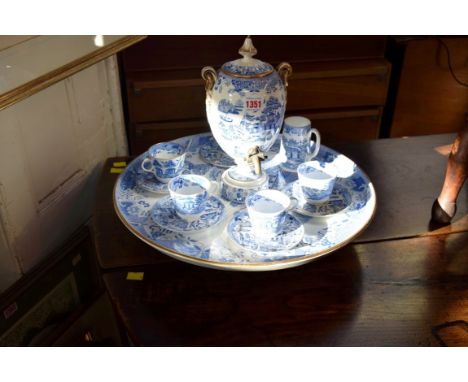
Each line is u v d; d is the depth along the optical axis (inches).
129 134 60.9
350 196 35.8
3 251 36.0
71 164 42.1
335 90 60.7
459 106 64.5
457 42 60.1
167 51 56.9
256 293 30.3
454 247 33.9
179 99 57.6
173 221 33.1
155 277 31.3
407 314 28.9
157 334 27.6
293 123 39.1
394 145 47.1
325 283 31.0
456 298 30.0
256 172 33.2
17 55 28.5
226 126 32.6
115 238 34.6
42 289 37.9
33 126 36.3
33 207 37.9
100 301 43.6
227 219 34.0
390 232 35.4
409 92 63.9
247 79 31.6
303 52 60.1
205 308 29.2
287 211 31.4
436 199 36.9
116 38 35.4
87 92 42.7
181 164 37.8
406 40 60.3
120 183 37.2
